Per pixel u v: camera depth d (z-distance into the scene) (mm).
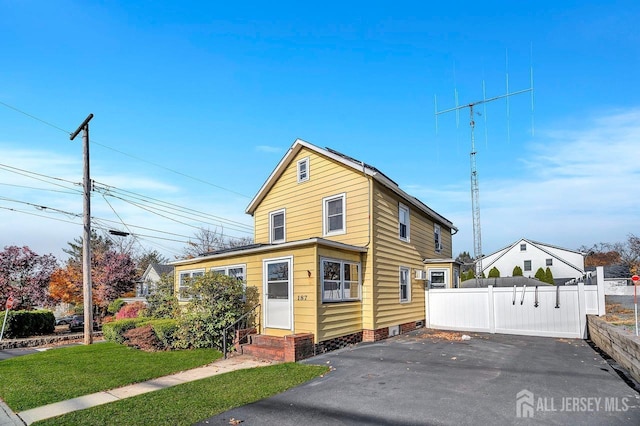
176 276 16750
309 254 11125
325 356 10359
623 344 8164
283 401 6559
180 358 10531
